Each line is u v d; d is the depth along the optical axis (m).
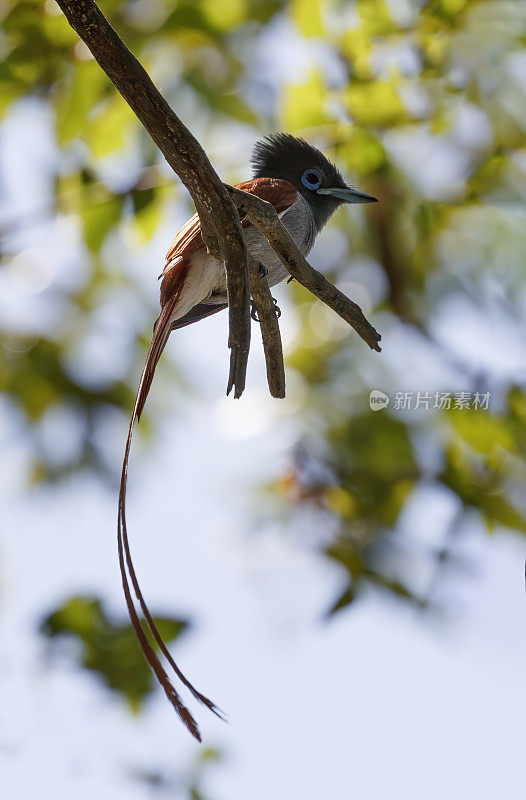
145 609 4.76
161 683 4.55
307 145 9.55
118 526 4.88
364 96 11.77
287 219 8.74
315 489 11.82
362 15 11.71
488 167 12.54
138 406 6.97
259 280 6.42
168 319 7.42
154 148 12.22
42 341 13.19
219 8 12.14
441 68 11.81
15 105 12.05
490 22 11.82
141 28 12.15
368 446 12.04
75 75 11.76
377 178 12.43
